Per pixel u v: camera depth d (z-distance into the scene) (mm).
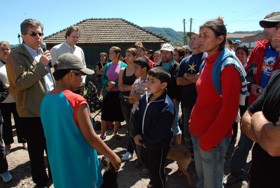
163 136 2674
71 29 4512
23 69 3088
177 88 4402
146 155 2889
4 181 3727
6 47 4730
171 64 4633
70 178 1973
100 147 2047
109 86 4945
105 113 5125
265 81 3150
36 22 3238
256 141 1555
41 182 3414
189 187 3455
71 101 1944
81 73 2070
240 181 3529
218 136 2260
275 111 1440
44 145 3420
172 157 3285
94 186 2107
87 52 16531
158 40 17484
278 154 1357
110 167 2283
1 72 4547
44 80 3340
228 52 2299
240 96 2293
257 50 3238
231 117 2209
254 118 1581
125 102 4367
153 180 2803
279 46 1817
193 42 3697
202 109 2439
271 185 1485
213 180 2473
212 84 2322
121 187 3555
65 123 1928
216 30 2248
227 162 4160
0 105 4590
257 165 1572
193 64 3693
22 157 4598
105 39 17016
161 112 2672
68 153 1962
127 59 4383
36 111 3213
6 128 4680
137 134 2893
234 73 2176
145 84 3771
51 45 16891
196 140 2689
